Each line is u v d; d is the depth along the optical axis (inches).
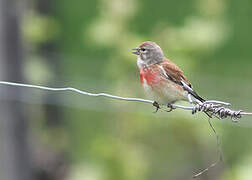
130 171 509.4
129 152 508.4
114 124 518.9
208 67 595.8
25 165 539.8
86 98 618.5
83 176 517.0
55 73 667.4
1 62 515.8
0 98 520.4
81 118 621.6
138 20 625.3
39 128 639.8
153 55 421.7
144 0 634.2
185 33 498.6
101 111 608.1
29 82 556.4
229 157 556.1
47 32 573.3
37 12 665.0
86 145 601.3
